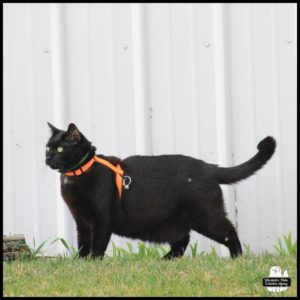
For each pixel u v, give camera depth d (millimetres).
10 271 7422
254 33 9844
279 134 9859
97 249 8281
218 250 9875
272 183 9859
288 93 9836
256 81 9859
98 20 9969
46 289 6805
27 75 10023
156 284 6945
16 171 10000
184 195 8414
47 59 10000
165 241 8609
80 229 8578
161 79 9906
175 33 9898
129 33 9930
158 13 9906
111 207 8336
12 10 10008
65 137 8211
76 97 9984
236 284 6988
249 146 9875
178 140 9906
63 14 9984
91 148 8320
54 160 8188
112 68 9938
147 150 9883
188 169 8469
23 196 10000
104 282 7043
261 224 9875
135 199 8391
